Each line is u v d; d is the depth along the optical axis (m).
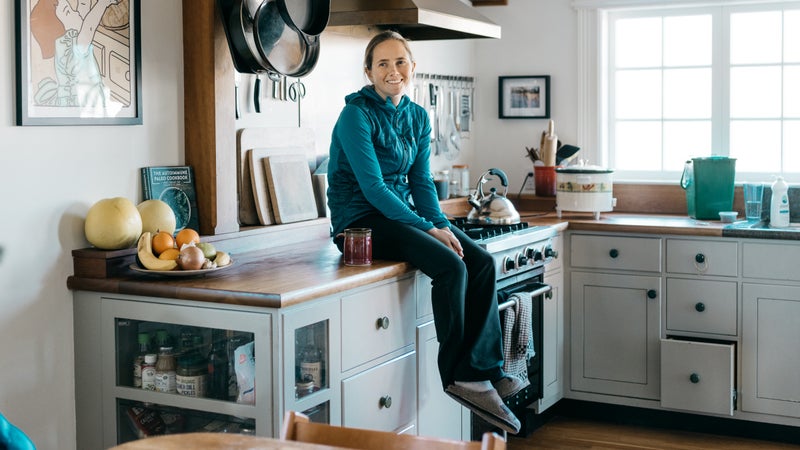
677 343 4.17
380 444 1.55
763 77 4.71
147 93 2.95
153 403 2.66
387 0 3.49
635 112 4.97
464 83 5.04
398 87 3.17
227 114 3.12
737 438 4.27
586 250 4.41
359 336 2.81
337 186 3.24
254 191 3.36
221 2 3.01
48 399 2.68
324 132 3.86
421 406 3.19
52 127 2.64
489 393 3.06
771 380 4.11
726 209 4.39
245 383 2.51
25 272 2.59
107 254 2.67
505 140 5.14
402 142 3.25
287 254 3.23
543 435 4.32
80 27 2.69
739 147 4.78
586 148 4.96
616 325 4.39
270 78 3.28
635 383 4.37
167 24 3.01
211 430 2.60
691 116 4.86
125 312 2.66
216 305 2.52
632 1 4.79
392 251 3.10
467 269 3.17
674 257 4.23
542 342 4.20
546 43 5.01
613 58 4.98
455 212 4.64
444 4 3.79
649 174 4.96
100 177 2.80
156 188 2.96
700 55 4.81
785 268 4.03
